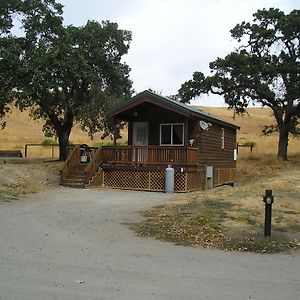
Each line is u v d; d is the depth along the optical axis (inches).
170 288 237.3
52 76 1071.6
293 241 367.6
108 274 261.7
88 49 1155.3
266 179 1013.8
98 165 882.8
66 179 861.8
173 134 919.0
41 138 2333.9
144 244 352.2
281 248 346.9
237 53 1366.9
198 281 252.4
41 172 927.0
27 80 1042.1
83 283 241.8
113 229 414.9
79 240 359.6
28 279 245.9
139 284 243.3
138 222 454.9
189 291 232.7
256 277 263.7
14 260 287.9
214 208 505.0
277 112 1445.6
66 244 342.3
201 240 370.0
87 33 1145.4
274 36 1371.8
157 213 510.0
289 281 255.9
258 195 597.3
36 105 1243.8
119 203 612.7
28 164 1058.7
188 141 888.3
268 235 379.9
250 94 1421.0
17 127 2664.9
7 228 400.5
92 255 309.0
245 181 1166.3
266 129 1815.9
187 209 517.7
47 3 1125.1
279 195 596.4
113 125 1179.9
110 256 308.0
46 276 253.0
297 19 1302.9
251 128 2802.7
